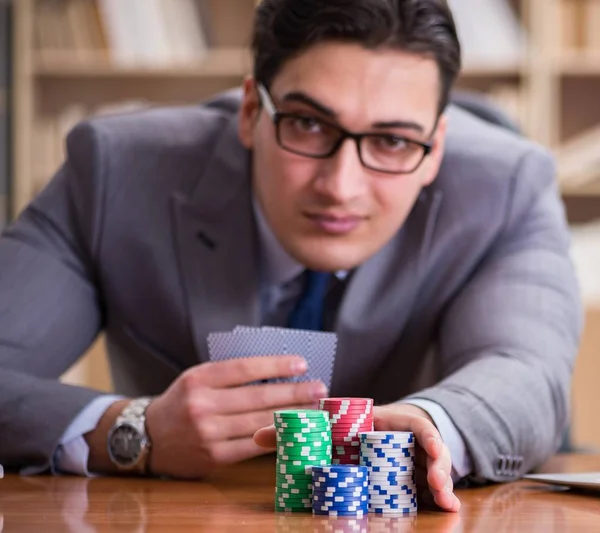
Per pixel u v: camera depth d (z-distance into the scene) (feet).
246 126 5.69
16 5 13.99
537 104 13.78
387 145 5.09
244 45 14.88
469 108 7.59
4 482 4.69
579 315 5.65
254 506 3.87
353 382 5.87
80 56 14.06
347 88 4.93
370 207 5.14
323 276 5.82
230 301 5.74
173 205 5.88
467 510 3.82
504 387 4.71
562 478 4.36
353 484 3.61
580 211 14.57
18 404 5.01
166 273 5.83
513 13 14.06
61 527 3.41
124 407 4.93
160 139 6.07
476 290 5.69
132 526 3.41
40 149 14.20
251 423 4.66
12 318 5.59
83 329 5.95
